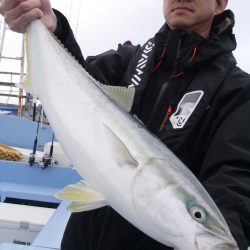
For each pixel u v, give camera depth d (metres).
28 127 1.98
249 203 0.47
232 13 0.63
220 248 0.39
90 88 0.50
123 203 0.43
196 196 0.42
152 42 0.68
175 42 0.62
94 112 0.48
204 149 0.56
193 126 0.56
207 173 0.53
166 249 0.56
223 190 0.48
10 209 1.08
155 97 0.63
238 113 0.54
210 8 0.63
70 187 0.47
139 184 0.43
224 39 0.62
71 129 0.49
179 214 0.41
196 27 0.64
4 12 0.58
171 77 0.62
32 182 1.36
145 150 0.45
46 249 0.78
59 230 0.89
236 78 0.58
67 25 0.63
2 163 1.37
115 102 0.49
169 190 0.42
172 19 0.64
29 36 0.58
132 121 0.48
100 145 0.46
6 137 1.97
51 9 0.61
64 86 0.52
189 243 0.40
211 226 0.41
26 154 1.61
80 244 0.62
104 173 0.45
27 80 0.57
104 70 0.69
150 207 0.42
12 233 1.00
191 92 0.59
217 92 0.58
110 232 0.58
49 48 0.55
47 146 1.49
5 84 2.80
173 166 0.44
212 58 0.60
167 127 0.58
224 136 0.53
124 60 0.71
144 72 0.65
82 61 0.65
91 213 0.61
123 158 0.44
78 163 0.47
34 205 1.26
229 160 0.51
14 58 2.42
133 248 0.57
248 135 0.52
